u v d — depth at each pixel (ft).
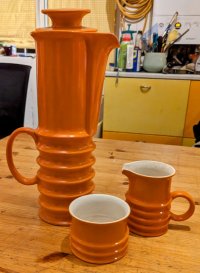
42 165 1.70
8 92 5.47
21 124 5.38
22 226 1.72
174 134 6.45
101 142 3.45
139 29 7.41
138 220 1.64
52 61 1.52
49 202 1.74
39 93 1.62
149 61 6.53
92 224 1.37
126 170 1.67
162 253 1.51
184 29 6.80
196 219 1.85
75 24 1.55
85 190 1.76
